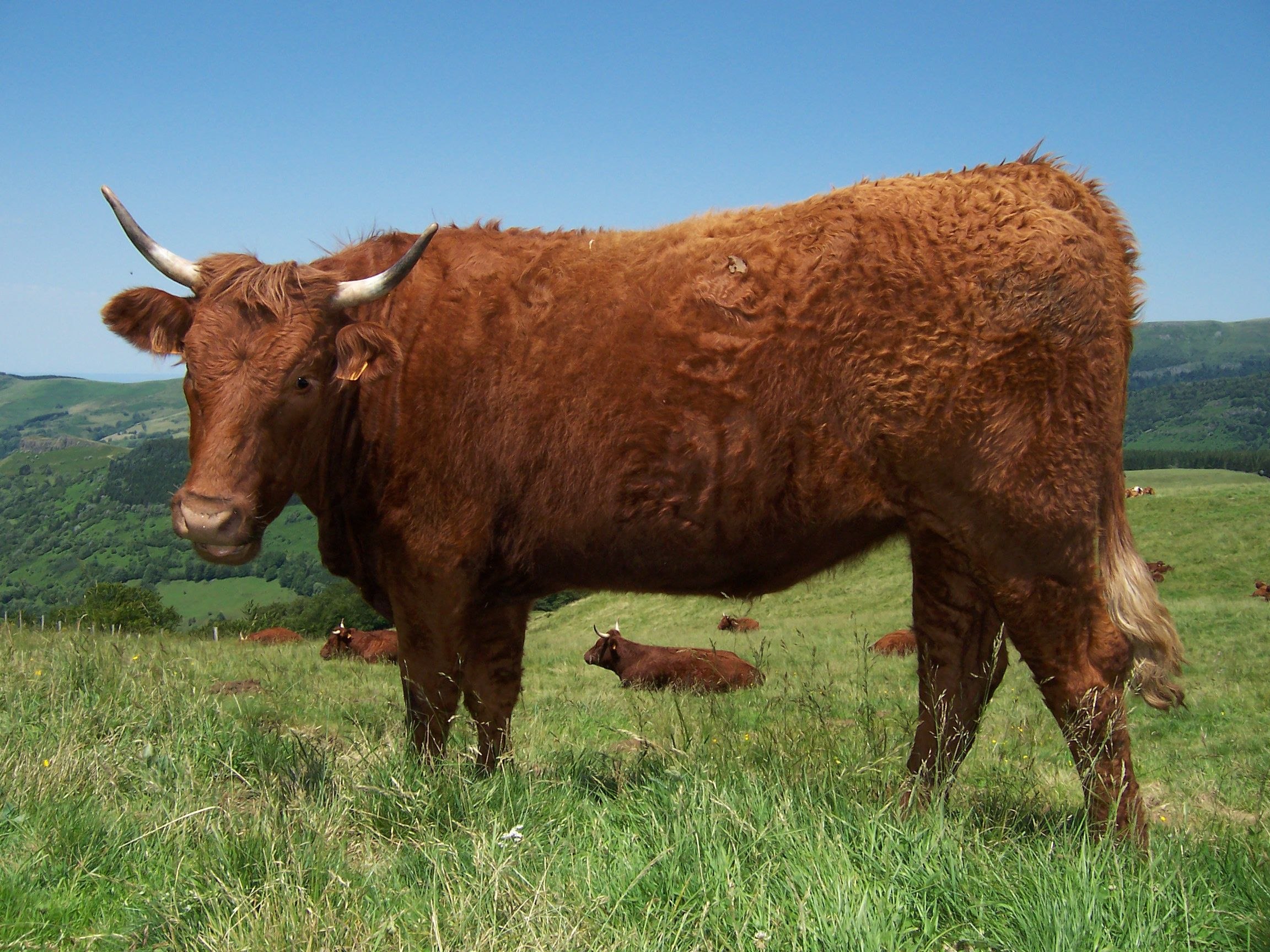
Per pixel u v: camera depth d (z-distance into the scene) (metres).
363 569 4.88
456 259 4.74
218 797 4.03
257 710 7.23
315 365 4.18
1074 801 4.93
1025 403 3.99
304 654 18.23
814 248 4.18
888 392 4.05
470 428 4.45
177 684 6.39
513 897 2.85
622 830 3.54
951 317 4.01
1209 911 2.89
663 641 23.31
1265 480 66.06
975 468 4.03
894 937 2.66
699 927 2.71
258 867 3.12
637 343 4.27
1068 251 3.99
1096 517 4.05
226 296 4.12
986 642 4.36
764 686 12.67
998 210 4.11
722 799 3.51
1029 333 3.97
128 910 2.94
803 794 3.69
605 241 4.64
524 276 4.54
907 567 33.84
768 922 2.72
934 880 3.01
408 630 4.66
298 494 4.55
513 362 4.41
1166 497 41.12
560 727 8.30
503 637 4.90
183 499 3.82
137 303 4.25
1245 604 21.19
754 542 4.33
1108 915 2.80
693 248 4.38
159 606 39.56
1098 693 3.95
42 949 2.72
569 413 4.34
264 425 4.04
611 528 4.39
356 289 4.25
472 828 3.46
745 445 4.17
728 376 4.16
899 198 4.25
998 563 4.09
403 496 4.53
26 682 6.09
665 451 4.23
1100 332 4.02
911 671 13.27
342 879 3.04
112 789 4.01
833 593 31.95
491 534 4.56
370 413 4.52
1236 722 9.69
